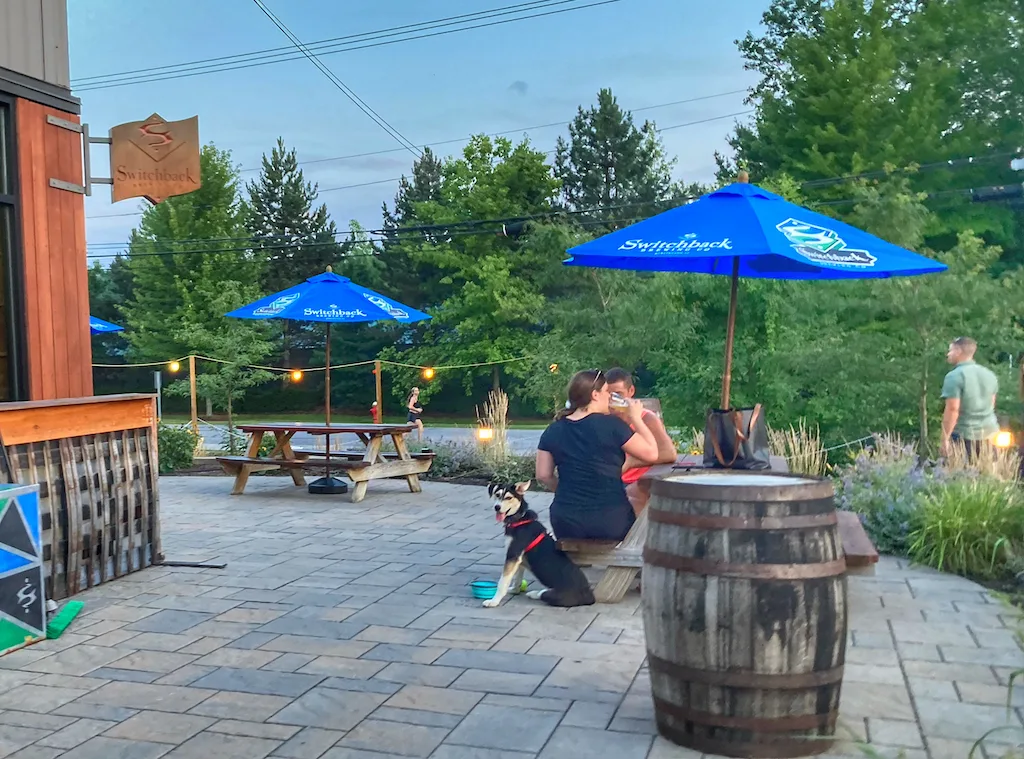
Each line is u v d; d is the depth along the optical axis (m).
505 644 4.47
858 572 4.48
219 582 5.82
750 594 2.99
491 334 34.69
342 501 9.51
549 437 5.47
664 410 12.44
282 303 9.77
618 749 3.19
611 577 5.28
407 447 12.48
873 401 10.31
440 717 3.51
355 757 3.15
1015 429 9.46
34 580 4.51
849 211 23.81
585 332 16.55
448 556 6.64
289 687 3.86
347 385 44.41
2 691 3.83
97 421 5.74
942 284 10.06
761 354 11.16
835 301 10.95
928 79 24.48
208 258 37.34
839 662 3.08
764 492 3.01
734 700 3.06
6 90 5.68
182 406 44.81
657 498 3.22
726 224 5.16
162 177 6.34
